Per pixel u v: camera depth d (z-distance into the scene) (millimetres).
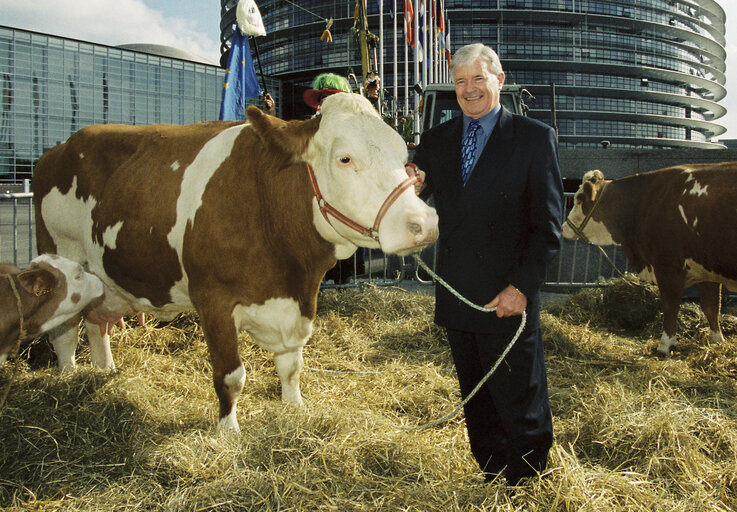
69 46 30703
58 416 3129
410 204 2266
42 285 2928
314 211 2773
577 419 3248
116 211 3383
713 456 2893
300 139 2570
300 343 3170
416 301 6094
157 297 3443
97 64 31625
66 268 3193
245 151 3000
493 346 2346
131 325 4785
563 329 5402
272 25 57312
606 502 2295
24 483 2580
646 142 65625
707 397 3830
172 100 34062
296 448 2689
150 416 3225
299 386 3830
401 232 2229
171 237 3121
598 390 3631
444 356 4730
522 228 2332
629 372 4375
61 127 30922
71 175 3807
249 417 3330
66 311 3221
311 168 2609
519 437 2369
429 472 2627
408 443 2805
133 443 2904
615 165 9367
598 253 8133
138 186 3299
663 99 67250
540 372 2383
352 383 4020
